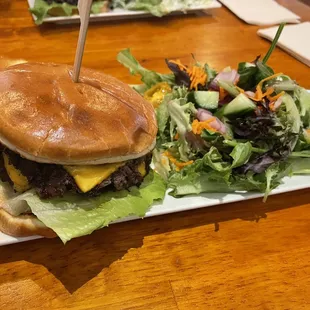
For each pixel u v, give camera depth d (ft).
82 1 0.69
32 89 0.73
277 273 0.77
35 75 0.76
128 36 1.50
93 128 0.71
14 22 1.47
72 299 0.67
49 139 0.68
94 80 0.82
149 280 0.71
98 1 1.56
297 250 0.82
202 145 0.93
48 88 0.74
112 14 1.55
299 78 1.40
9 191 0.75
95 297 0.67
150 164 0.89
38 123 0.68
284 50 1.57
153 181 0.84
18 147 0.68
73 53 1.34
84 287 0.69
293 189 0.91
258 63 1.07
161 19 1.66
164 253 0.77
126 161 0.76
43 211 0.70
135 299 0.68
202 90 1.06
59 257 0.73
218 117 0.99
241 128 0.95
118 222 0.79
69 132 0.69
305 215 0.91
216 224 0.85
